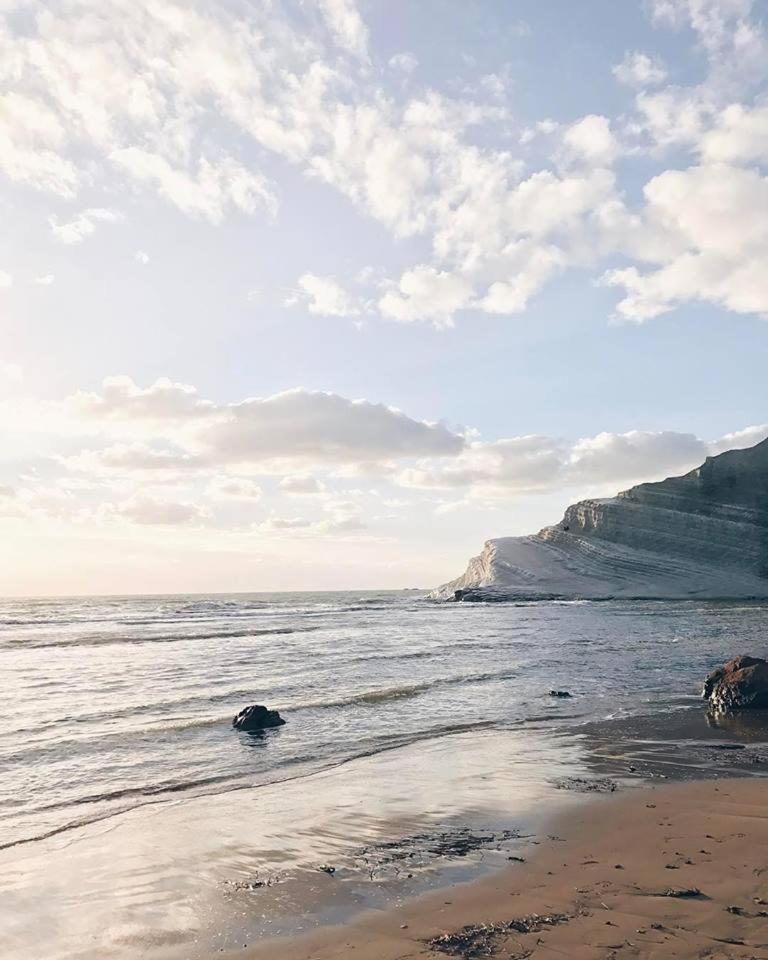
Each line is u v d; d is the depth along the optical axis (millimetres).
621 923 5535
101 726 15086
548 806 9383
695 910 5746
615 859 7176
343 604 86938
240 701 18234
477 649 31125
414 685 20797
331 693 19453
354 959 5176
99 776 11398
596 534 102250
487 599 89562
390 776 11266
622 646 32250
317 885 6832
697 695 19375
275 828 8727
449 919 5848
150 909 6367
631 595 88938
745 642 33750
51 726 15039
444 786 10586
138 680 21859
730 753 12562
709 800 9438
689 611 61031
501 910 5965
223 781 11117
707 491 100438
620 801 9508
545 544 105688
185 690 19906
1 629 44188
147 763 12211
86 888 6902
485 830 8453
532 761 12164
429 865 7277
